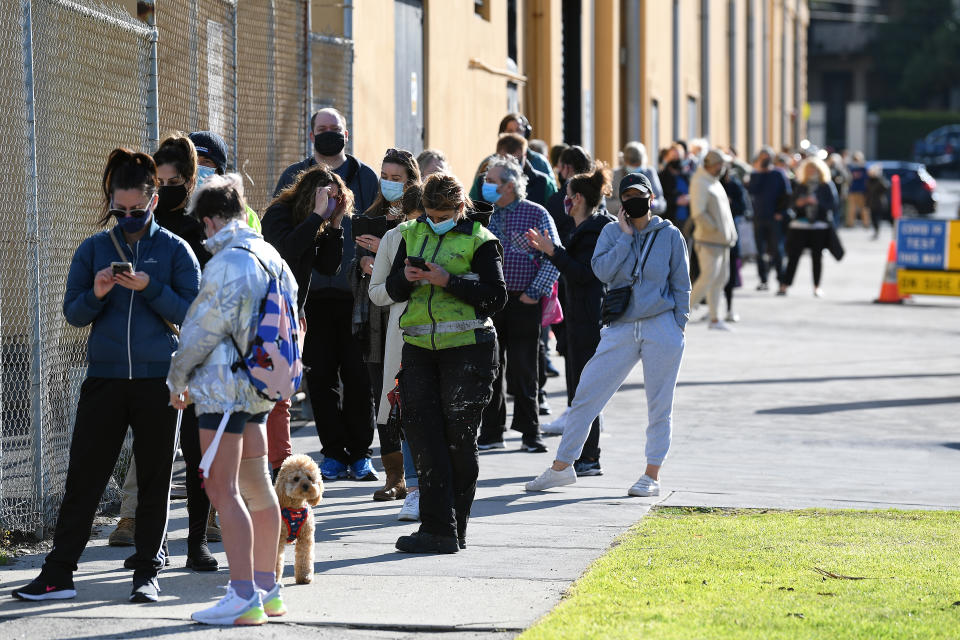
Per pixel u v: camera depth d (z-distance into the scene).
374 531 22.95
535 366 30.17
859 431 33.38
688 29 97.62
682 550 21.08
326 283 26.67
